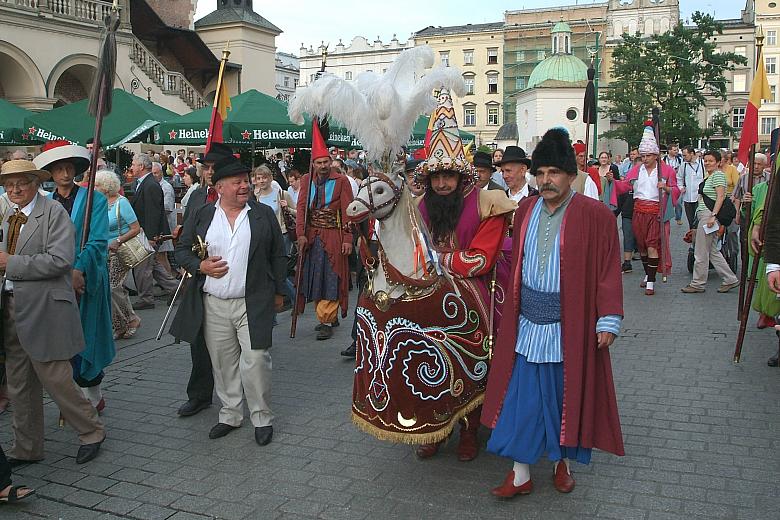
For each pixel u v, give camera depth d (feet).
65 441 16.43
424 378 13.26
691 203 49.21
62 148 16.79
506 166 21.01
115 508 13.19
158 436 16.58
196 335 16.16
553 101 169.78
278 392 19.51
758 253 20.38
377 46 249.55
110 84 17.07
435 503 13.00
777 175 15.60
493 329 14.28
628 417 16.97
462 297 13.67
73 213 16.76
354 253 28.12
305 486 13.84
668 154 63.77
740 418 16.78
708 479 13.66
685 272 38.75
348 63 252.83
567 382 12.26
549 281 12.50
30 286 14.08
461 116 240.73
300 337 25.77
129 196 36.65
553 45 180.34
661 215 31.45
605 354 12.48
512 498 13.08
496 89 237.45
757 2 206.08
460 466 14.53
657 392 18.72
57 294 14.33
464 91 14.62
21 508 13.23
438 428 13.41
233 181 15.89
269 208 16.57
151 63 86.94
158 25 99.09
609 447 12.48
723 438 15.61
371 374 13.66
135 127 37.70
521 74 232.73
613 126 172.76
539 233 12.76
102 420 17.65
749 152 24.58
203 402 18.20
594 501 12.91
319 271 24.61
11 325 14.52
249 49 118.42
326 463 14.87
